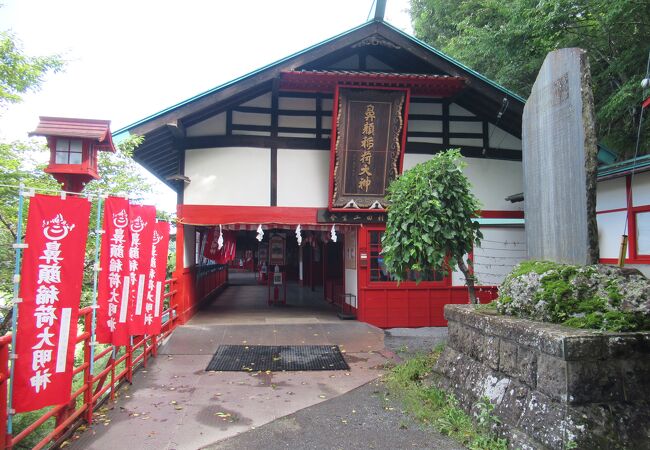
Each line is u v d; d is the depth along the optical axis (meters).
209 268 13.77
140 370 6.36
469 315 4.88
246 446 3.95
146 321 5.98
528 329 3.72
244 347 7.65
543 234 4.90
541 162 4.95
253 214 9.31
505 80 12.37
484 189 10.17
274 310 11.45
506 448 3.66
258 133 9.51
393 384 5.62
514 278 4.66
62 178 4.98
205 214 9.23
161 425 4.42
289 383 5.84
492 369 4.31
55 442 3.91
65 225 3.71
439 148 10.08
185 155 9.34
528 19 9.88
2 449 3.21
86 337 4.40
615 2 8.41
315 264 17.88
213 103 8.34
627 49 9.76
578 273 4.00
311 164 9.55
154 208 5.79
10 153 6.16
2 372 3.25
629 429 3.22
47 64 7.04
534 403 3.55
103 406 4.94
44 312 3.56
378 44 8.81
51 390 3.59
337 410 4.82
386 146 8.93
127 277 5.23
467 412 4.43
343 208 9.20
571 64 4.39
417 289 9.65
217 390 5.54
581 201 4.19
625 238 6.65
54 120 4.93
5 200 6.02
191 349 7.48
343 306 11.10
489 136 10.30
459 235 5.95
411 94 9.26
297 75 8.24
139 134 8.18
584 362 3.32
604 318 3.58
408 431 4.24
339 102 8.57
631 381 3.38
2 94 6.12
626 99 9.23
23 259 3.51
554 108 4.67
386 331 9.28
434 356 6.74
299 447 3.93
